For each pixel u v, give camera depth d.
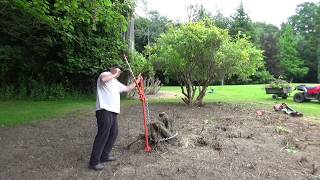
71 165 6.21
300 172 6.00
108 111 5.92
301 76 58.91
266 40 56.62
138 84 6.92
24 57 17.98
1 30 15.78
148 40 43.22
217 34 12.98
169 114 11.37
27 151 7.08
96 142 5.95
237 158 6.61
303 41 61.00
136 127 9.27
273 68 55.62
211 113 11.79
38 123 9.95
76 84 19.02
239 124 9.73
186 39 12.98
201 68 13.55
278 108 12.55
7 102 15.27
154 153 6.79
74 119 10.70
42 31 17.12
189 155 6.70
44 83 18.16
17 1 10.60
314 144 7.83
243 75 15.05
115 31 10.41
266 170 6.04
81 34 17.23
